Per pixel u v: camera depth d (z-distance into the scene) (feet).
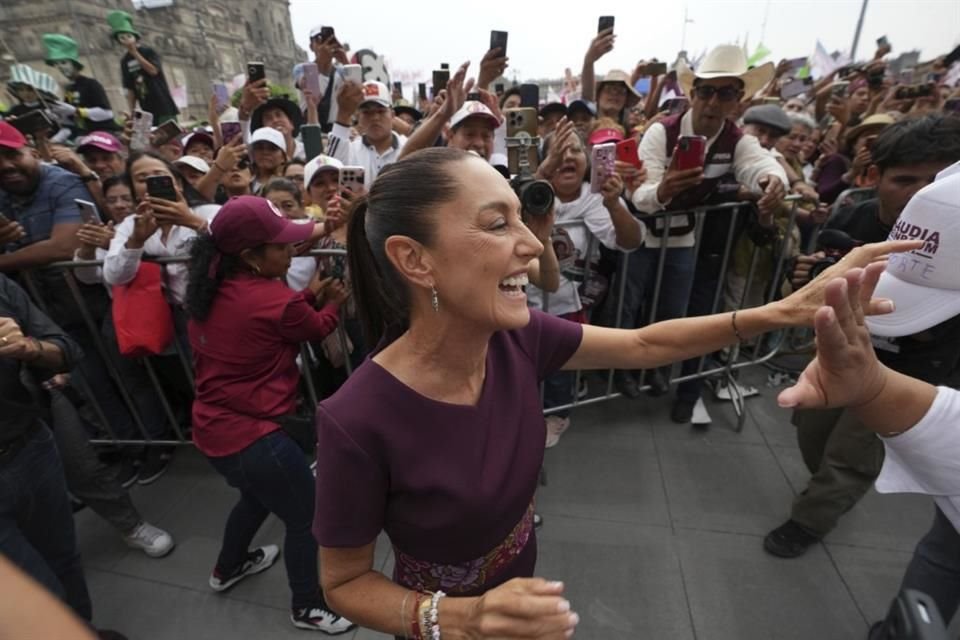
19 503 4.81
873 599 6.23
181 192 8.25
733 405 10.12
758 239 8.95
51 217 8.15
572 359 3.61
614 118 14.53
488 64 10.28
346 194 7.91
